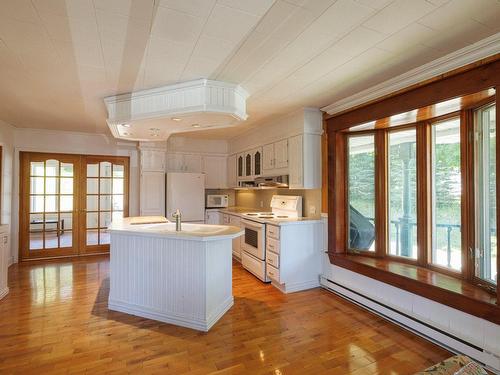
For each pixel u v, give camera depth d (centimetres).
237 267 469
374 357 219
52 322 274
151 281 287
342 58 226
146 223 357
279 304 319
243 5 160
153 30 185
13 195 483
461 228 250
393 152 325
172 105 278
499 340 198
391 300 283
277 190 495
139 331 258
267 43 202
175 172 555
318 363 211
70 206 533
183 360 214
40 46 206
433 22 177
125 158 568
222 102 273
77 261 498
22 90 296
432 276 260
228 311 301
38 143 500
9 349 227
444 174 275
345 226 357
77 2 156
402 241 315
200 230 303
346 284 339
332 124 350
